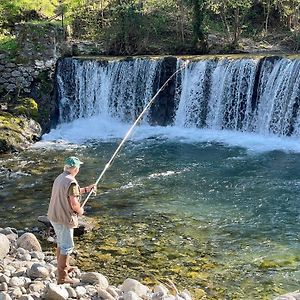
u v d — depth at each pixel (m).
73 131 23.31
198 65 23.17
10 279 8.68
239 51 29.64
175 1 30.77
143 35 29.91
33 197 14.95
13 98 23.61
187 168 17.31
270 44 31.05
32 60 24.19
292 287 9.98
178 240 11.99
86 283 8.96
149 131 22.91
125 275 10.44
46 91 24.22
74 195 8.16
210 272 10.56
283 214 13.47
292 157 18.38
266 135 21.83
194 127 23.44
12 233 11.84
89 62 24.67
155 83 23.98
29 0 30.47
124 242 11.89
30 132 21.50
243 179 16.12
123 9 29.48
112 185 15.77
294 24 31.70
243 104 22.52
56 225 8.32
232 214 13.50
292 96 21.09
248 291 9.85
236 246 11.70
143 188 15.46
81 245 11.74
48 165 17.94
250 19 33.22
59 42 25.56
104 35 29.69
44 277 9.03
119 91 24.44
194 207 13.97
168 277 10.36
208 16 31.14
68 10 29.92
